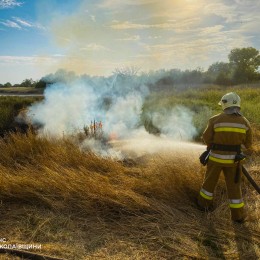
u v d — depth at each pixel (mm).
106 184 4246
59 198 4043
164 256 3078
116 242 3268
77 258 3012
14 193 4141
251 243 3322
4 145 5754
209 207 3934
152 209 3842
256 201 4191
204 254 3115
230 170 3709
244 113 10039
